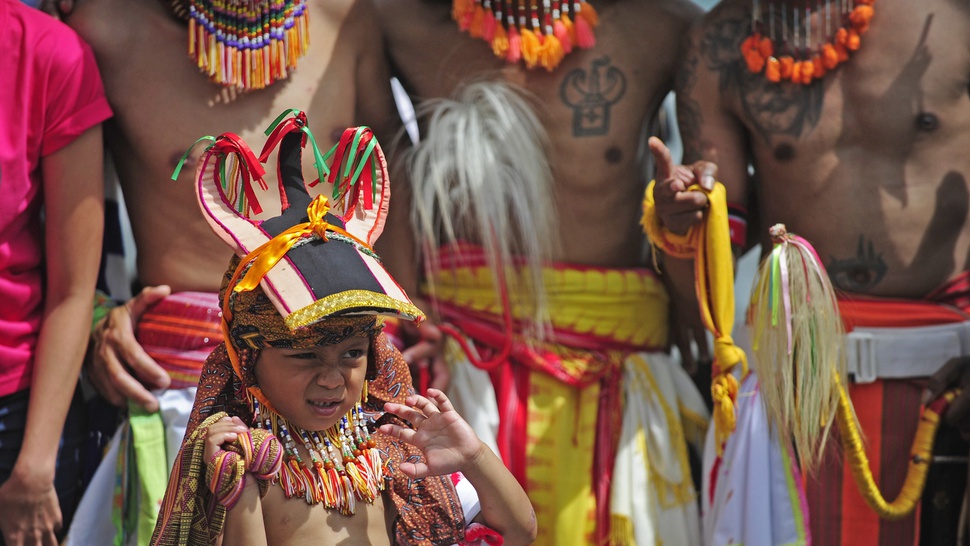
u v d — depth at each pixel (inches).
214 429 260.4
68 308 429.4
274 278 255.1
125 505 441.4
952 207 463.2
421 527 294.2
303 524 270.4
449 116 490.6
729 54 479.8
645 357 507.8
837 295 470.9
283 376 264.5
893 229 463.8
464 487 312.3
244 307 261.9
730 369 432.1
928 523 470.0
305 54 455.8
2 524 415.8
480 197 482.6
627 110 498.0
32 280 434.9
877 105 461.4
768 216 488.4
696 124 486.9
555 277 495.2
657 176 444.1
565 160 496.1
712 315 440.1
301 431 280.4
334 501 274.8
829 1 466.0
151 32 445.7
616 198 502.6
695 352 559.5
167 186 446.3
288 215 273.3
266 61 442.6
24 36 422.6
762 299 432.5
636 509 482.6
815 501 464.4
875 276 466.9
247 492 258.1
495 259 488.1
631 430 493.7
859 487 452.1
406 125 516.7
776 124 471.5
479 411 489.1
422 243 499.8
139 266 462.3
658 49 503.8
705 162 449.1
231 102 446.6
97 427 456.1
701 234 440.8
